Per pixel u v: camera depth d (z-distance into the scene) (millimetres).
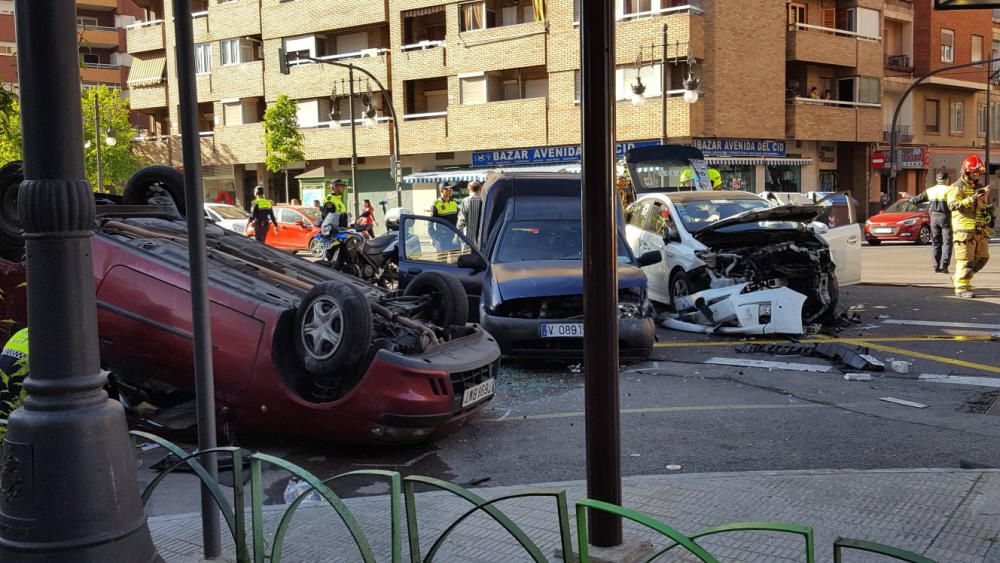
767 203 13352
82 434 3301
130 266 6516
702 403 7727
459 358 6477
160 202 8281
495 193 10867
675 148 20969
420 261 10398
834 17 39312
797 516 4707
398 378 5961
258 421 6242
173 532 4711
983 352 9711
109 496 3355
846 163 41062
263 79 43188
